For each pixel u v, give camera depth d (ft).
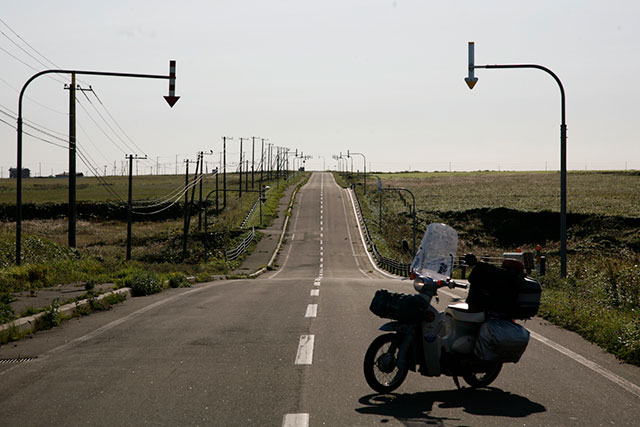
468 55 67.41
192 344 29.76
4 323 34.24
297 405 19.20
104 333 33.53
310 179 594.65
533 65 70.28
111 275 77.61
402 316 20.16
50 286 65.05
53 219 288.71
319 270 181.47
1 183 504.84
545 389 21.75
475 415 18.38
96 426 17.13
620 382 22.68
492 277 21.40
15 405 19.35
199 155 199.21
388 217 313.53
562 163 72.59
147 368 24.58
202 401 19.67
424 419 17.81
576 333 34.19
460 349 21.22
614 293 52.44
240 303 48.08
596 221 247.91
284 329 34.17
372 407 19.08
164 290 64.18
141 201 324.80
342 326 35.22
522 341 20.90
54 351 28.48
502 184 426.51
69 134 107.34
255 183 526.16
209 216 310.24
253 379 22.65
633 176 453.99
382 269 181.68
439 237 22.71
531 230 258.37
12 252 92.48
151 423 17.39
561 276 71.26
